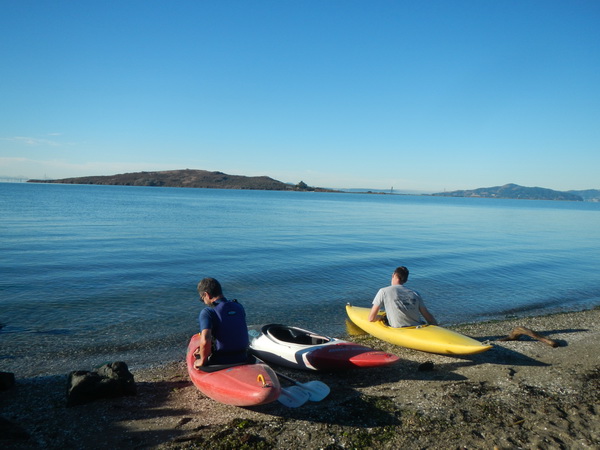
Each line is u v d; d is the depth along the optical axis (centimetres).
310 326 978
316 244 2420
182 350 799
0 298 1107
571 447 452
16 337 839
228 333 545
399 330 794
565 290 1461
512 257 2177
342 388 613
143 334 880
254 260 1819
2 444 432
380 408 540
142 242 2278
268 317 1040
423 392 595
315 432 475
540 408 545
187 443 447
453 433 479
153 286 1296
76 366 711
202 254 1941
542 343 844
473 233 3575
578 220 6656
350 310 970
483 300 1283
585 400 573
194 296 1194
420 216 6072
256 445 445
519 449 446
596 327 972
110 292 1207
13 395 577
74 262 1639
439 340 743
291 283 1410
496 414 526
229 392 506
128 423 491
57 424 487
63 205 5547
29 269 1484
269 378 513
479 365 716
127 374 577
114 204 6297
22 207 4878
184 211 5262
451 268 1786
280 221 4138
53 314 991
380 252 2178
